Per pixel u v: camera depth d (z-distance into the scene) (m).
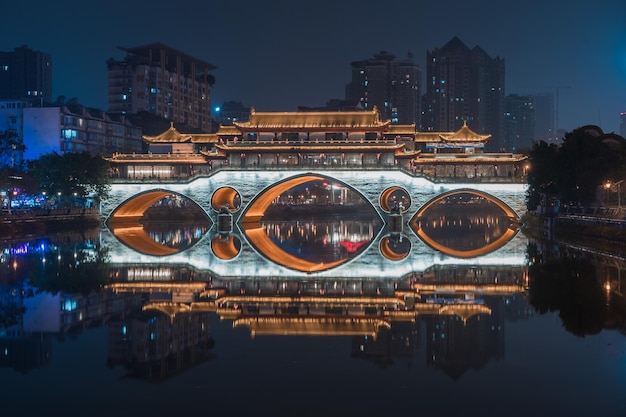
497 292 59.28
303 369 35.22
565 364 35.94
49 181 137.00
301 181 137.12
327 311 51.38
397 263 82.31
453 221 188.88
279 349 39.47
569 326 44.75
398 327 45.31
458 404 30.03
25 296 57.72
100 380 33.62
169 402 30.39
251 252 95.75
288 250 99.81
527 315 48.59
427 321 47.28
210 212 130.50
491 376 33.97
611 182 113.06
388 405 29.92
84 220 142.00
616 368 35.12
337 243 111.50
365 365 35.97
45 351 39.22
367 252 95.62
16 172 152.25
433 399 30.70
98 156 140.12
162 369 35.31
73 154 137.75
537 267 75.38
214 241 112.88
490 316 48.38
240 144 128.50
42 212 134.38
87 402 30.50
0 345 40.53
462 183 126.19
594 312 48.91
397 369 35.25
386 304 54.09
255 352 38.75
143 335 43.19
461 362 36.31
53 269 75.50
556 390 31.86
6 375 34.47
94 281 66.81
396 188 134.88
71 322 47.16
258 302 55.50
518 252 92.44
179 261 84.50
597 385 32.50
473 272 72.81
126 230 137.38
